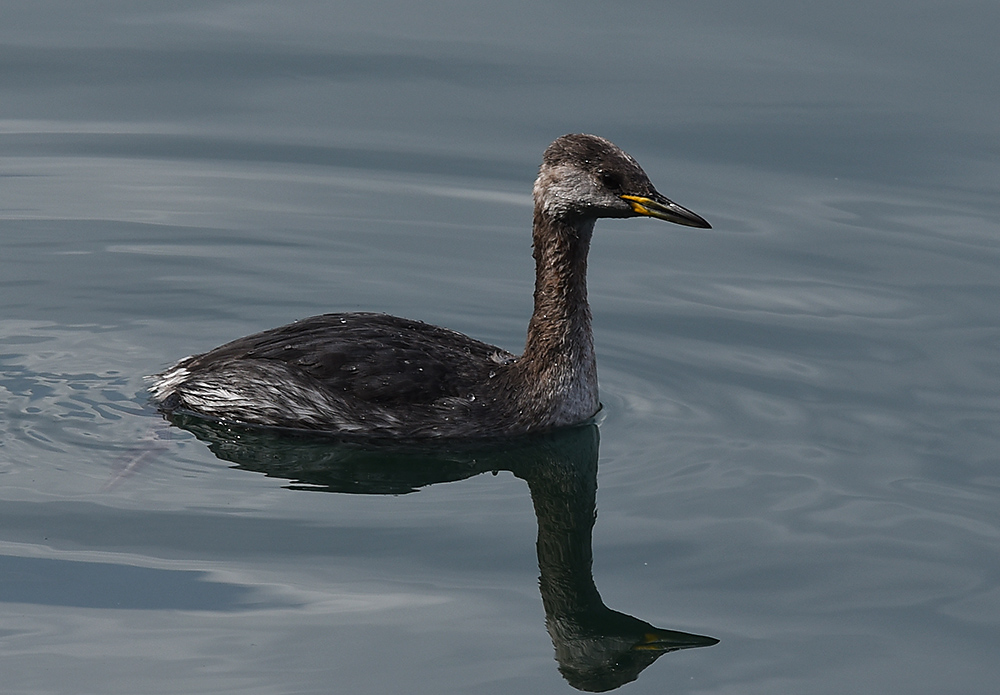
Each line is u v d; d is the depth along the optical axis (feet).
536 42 72.18
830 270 57.77
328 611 36.55
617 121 65.67
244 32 73.31
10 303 54.08
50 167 63.82
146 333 52.60
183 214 61.11
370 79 69.26
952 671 34.81
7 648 34.68
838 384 49.98
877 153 64.44
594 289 57.11
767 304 55.72
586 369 46.68
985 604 37.58
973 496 43.01
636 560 39.73
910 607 37.47
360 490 43.01
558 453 46.19
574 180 44.19
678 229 61.93
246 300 55.52
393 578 38.27
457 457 45.29
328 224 60.75
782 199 61.82
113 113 67.41
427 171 64.08
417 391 45.21
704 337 53.42
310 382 44.73
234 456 44.52
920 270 57.41
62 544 39.11
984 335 53.01
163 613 36.24
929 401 48.75
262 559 38.88
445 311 55.26
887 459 45.19
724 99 67.31
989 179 62.69
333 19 75.10
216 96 68.39
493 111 66.59
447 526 41.16
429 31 73.51
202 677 33.68
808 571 39.09
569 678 34.19
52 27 73.72
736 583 38.63
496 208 61.77
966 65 69.41
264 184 63.05
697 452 45.62
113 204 61.57
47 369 49.26
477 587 38.01
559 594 37.76
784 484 43.68
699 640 36.14
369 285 56.90
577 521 42.01
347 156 64.90
